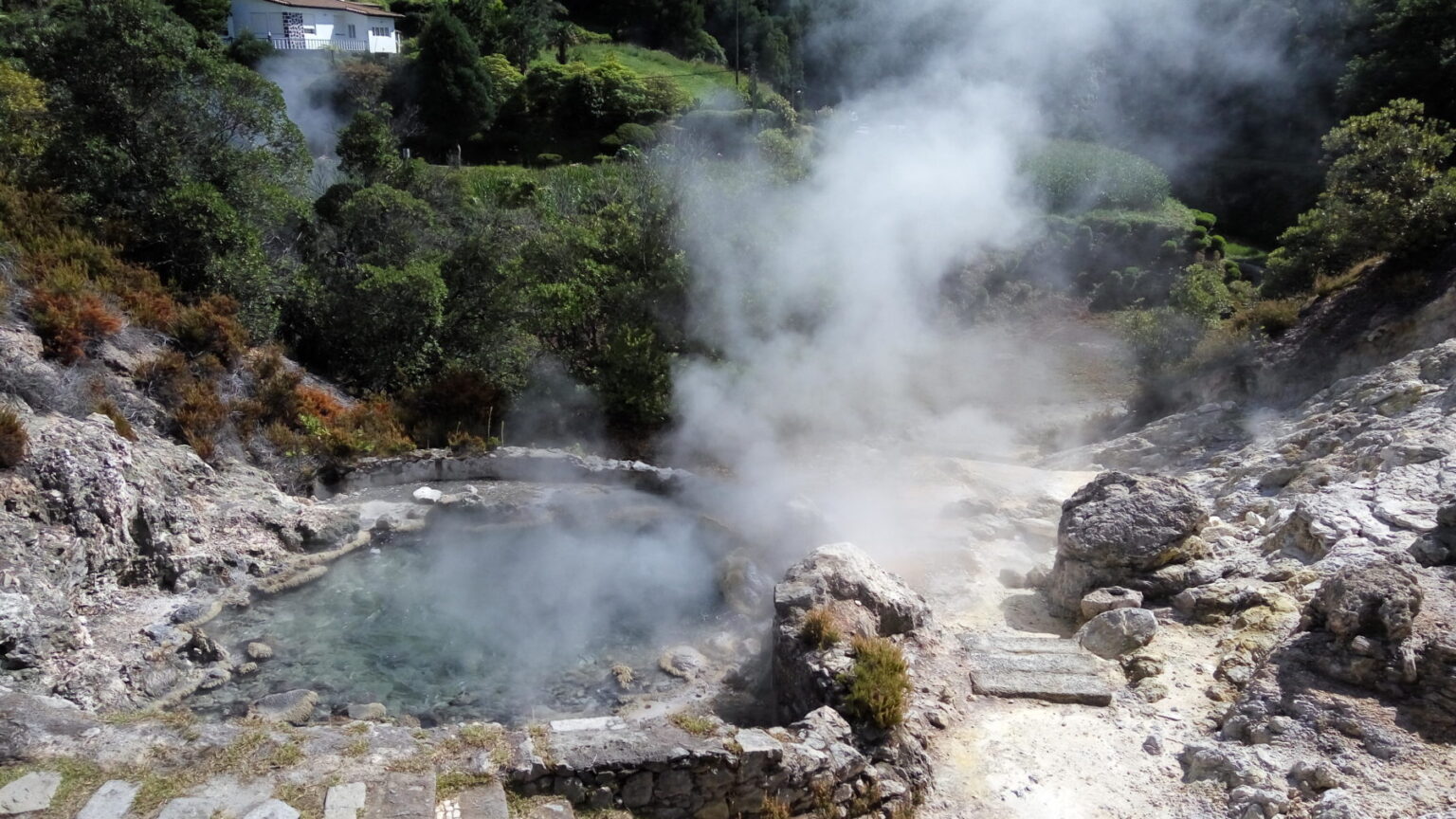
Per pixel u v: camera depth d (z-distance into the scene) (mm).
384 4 50188
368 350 14281
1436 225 13008
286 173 16234
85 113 13273
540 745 5250
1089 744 5836
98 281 11672
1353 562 6898
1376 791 4879
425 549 9875
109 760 4953
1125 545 7625
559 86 37219
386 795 4762
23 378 9352
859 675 5918
